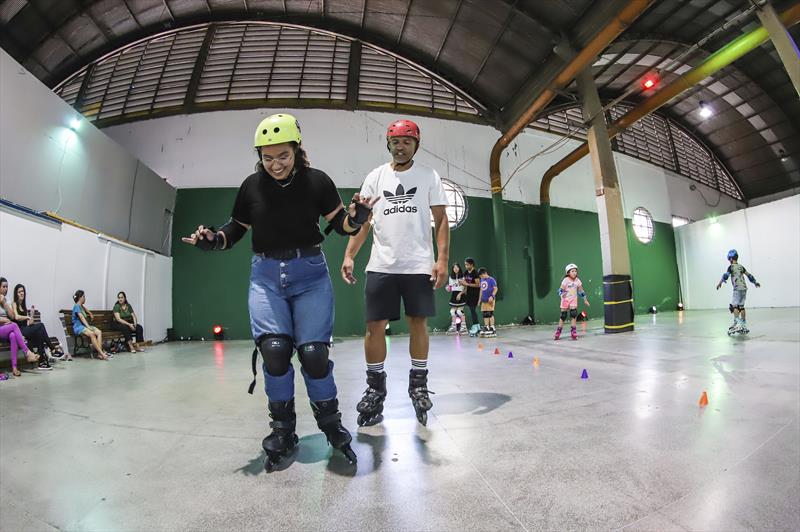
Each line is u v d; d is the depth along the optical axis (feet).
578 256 40.98
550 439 5.69
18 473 4.96
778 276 39.88
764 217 41.06
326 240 33.65
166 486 4.54
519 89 34.27
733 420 6.27
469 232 36.65
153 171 31.83
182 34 37.68
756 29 24.73
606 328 24.81
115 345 22.18
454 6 29.73
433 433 6.15
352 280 7.35
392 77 37.70
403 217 7.13
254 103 35.45
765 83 43.11
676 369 10.79
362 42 37.99
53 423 7.24
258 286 5.47
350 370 13.00
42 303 18.38
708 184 54.49
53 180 20.75
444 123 37.70
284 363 5.21
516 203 38.86
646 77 39.68
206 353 20.65
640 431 5.89
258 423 7.08
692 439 5.50
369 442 5.82
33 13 29.58
